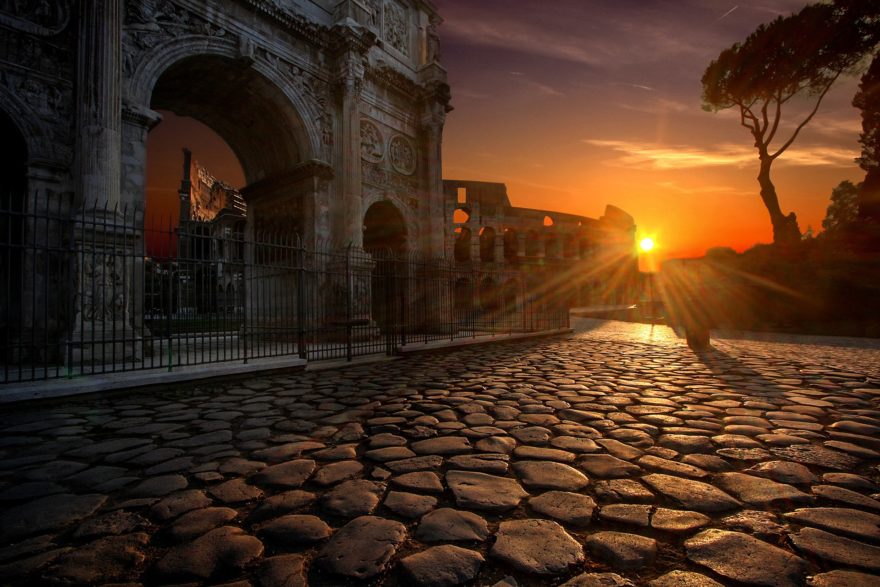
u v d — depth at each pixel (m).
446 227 47.88
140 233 9.37
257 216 16.02
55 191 8.62
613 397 5.44
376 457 3.31
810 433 3.78
